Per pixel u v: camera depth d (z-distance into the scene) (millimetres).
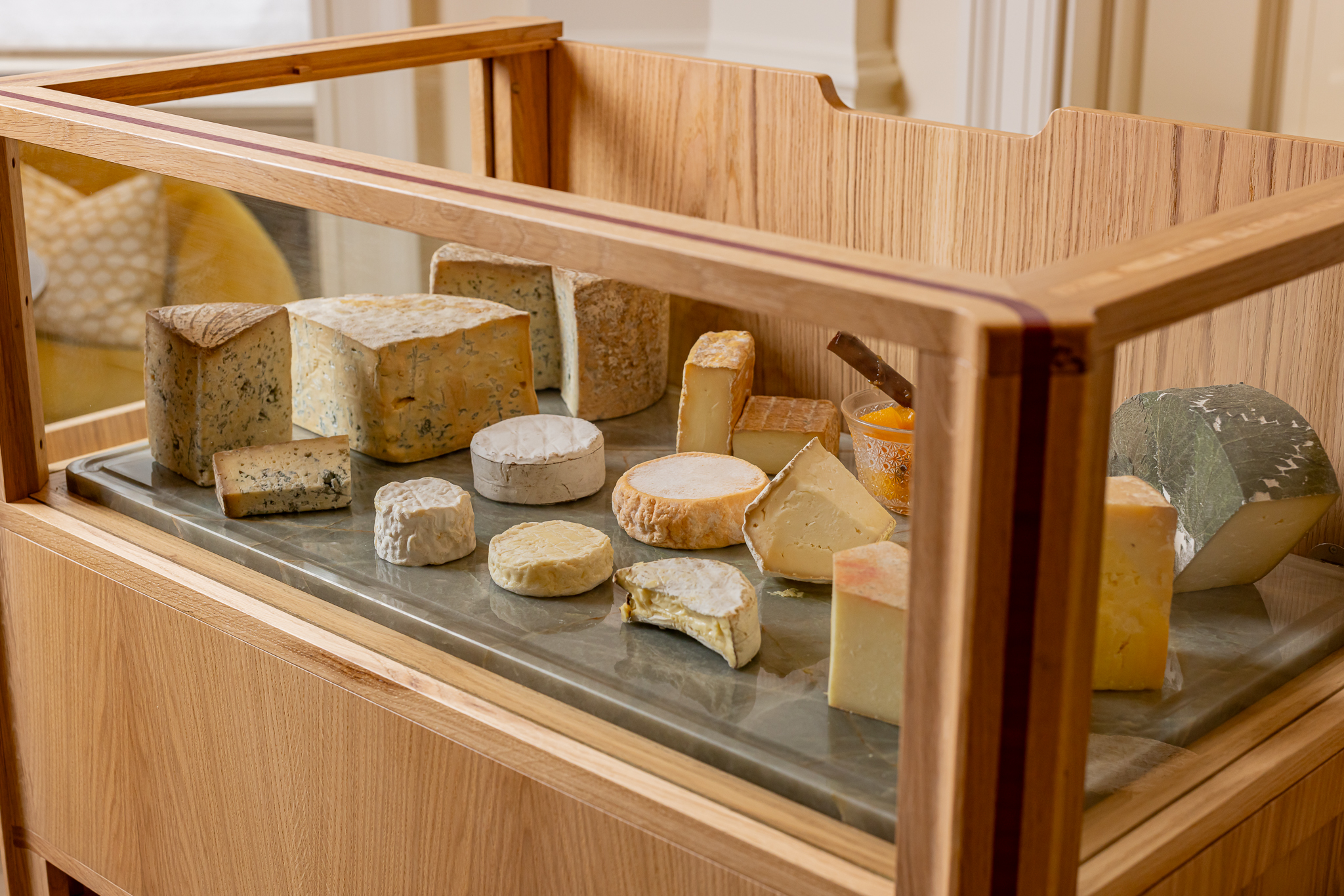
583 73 1439
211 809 1021
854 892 647
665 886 733
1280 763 750
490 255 1265
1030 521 532
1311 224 663
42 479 1151
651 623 887
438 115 1420
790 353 1288
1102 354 528
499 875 829
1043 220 1118
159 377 1129
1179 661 838
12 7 2367
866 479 1078
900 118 1201
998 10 1726
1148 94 1765
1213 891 731
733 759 744
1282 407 912
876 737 758
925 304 531
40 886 1245
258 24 2420
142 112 960
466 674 860
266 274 1184
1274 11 1731
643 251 634
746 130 1312
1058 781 574
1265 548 903
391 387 1151
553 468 1091
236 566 1010
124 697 1063
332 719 897
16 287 1082
